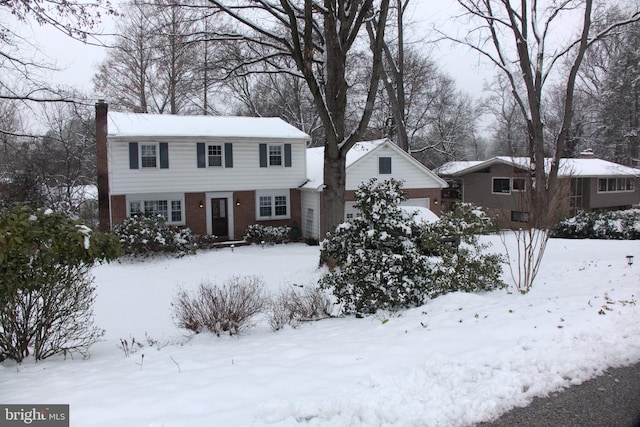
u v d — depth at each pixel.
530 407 4.11
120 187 21.55
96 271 17.47
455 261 9.05
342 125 14.84
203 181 23.19
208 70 16.16
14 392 4.65
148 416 3.85
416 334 5.95
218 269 17.39
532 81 20.89
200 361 5.57
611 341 5.43
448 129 40.19
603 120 38.53
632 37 34.69
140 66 25.62
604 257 13.47
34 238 5.90
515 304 7.40
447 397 4.16
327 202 14.88
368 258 8.17
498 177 32.78
